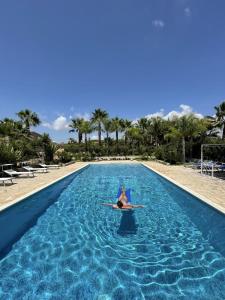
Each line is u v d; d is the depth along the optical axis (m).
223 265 5.23
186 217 8.54
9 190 11.27
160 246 6.22
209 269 5.08
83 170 24.27
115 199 11.41
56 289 4.43
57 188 13.52
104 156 46.81
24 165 22.58
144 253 5.84
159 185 14.99
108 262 5.40
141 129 56.69
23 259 5.55
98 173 21.72
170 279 4.72
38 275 4.89
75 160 37.16
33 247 6.17
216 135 36.66
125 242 6.50
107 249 6.05
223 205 8.21
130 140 57.59
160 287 4.46
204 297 4.18
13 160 18.52
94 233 7.12
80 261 5.46
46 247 6.18
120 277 4.80
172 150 29.45
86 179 17.95
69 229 7.46
